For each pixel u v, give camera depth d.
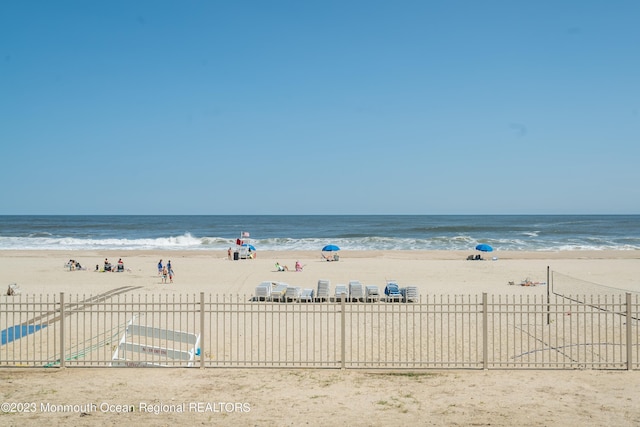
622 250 64.69
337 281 34.88
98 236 97.94
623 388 10.76
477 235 93.50
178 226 137.62
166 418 9.02
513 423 8.81
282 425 8.72
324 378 11.51
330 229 120.50
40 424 8.70
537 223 146.12
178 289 29.73
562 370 12.07
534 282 31.83
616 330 18.28
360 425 8.73
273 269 41.59
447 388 10.77
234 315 21.22
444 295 27.23
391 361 12.84
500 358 12.80
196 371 12.06
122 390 10.62
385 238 82.88
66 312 12.76
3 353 15.00
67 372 12.01
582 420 8.95
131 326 14.28
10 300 25.38
